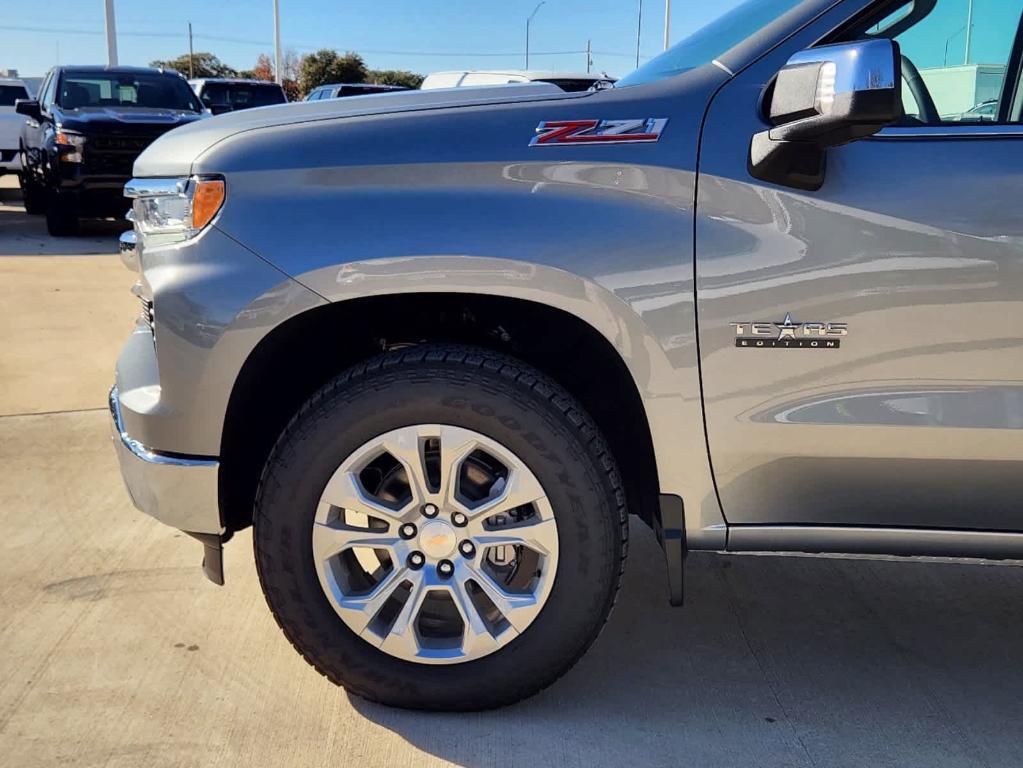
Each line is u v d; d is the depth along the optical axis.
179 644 2.66
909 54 2.22
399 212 2.14
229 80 18.11
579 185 2.13
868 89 1.83
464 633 2.27
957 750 2.27
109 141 10.31
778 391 2.14
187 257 2.20
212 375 2.18
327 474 2.20
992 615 2.94
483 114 2.20
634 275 2.11
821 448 2.18
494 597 2.24
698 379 2.14
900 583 3.13
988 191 2.07
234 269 2.16
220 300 2.16
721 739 2.29
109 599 2.91
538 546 2.21
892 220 2.07
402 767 2.16
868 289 2.09
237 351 2.17
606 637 2.77
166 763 2.16
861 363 2.12
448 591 2.26
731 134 2.12
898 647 2.75
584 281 2.11
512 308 2.35
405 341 2.50
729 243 2.10
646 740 2.28
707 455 2.19
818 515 2.26
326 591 2.26
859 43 1.85
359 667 2.29
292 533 2.22
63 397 4.91
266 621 2.80
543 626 2.23
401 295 2.27
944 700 2.48
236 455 2.33
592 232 2.11
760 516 2.26
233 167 2.19
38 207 13.33
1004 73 2.27
